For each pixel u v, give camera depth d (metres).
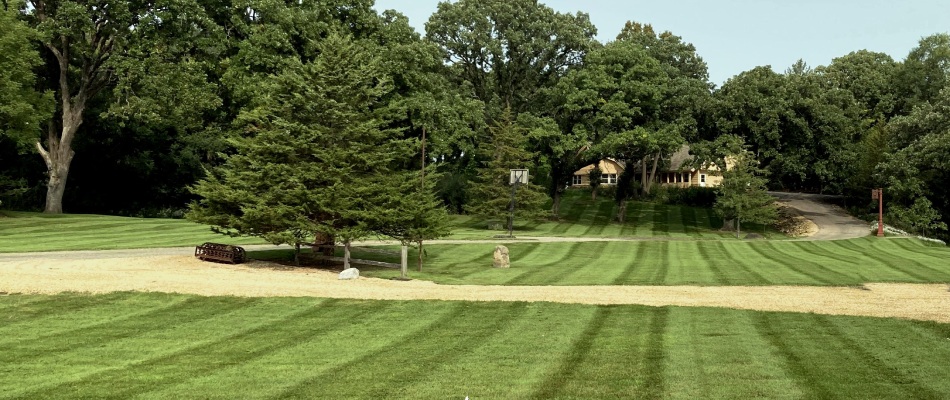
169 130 48.84
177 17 33.34
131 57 33.56
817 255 31.30
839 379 9.52
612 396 8.82
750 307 15.38
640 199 70.12
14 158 45.84
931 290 18.73
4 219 34.50
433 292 17.41
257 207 20.69
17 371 9.93
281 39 32.56
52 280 16.97
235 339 12.12
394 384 9.38
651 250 34.00
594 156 50.41
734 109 48.47
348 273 19.92
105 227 33.56
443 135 37.19
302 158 22.17
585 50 54.28
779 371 9.96
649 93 49.06
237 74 33.31
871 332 12.60
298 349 11.42
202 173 49.78
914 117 44.97
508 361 10.62
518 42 52.38
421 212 21.47
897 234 44.12
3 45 31.56
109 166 48.72
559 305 15.43
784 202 65.44
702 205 64.50
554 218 55.69
